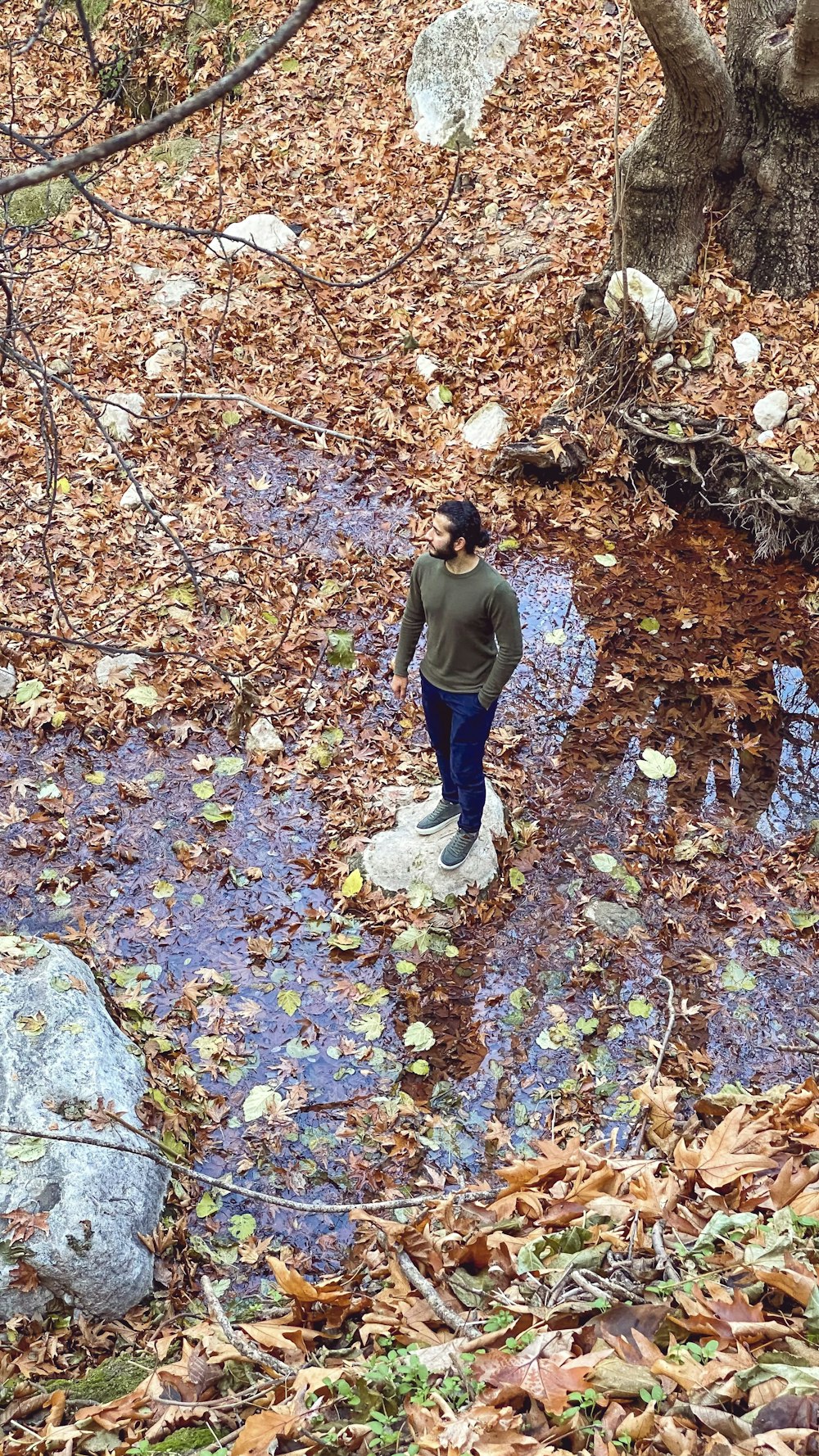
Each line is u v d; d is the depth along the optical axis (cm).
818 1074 429
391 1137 418
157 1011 464
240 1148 416
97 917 503
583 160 913
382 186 967
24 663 618
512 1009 462
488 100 968
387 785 557
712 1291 258
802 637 631
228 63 1152
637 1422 226
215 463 757
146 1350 343
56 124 1149
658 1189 306
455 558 423
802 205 731
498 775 561
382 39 1109
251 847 534
